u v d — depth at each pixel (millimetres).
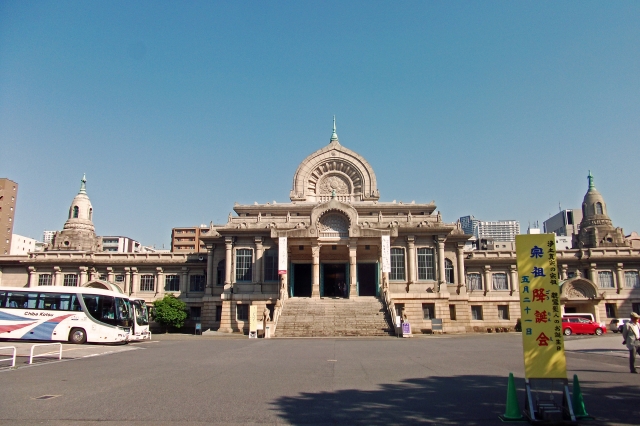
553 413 13469
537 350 14156
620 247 77625
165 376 21703
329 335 52344
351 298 61219
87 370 23719
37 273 77062
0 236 132750
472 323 73812
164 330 72812
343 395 17375
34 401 16219
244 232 68750
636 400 16812
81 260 76688
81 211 86938
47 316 40875
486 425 13469
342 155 80125
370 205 75500
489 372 23281
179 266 77562
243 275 68812
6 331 40688
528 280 14539
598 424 13492
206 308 71188
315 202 77938
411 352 33188
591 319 62156
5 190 135625
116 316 41094
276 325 54188
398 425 13438
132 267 77625
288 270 69062
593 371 24406
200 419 13922
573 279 72500
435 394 17641
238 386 19109
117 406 15477
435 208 76438
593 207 85312
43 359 28516
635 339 23734
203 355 31078
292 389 18484
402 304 65562
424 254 68438
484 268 76375
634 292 75250
